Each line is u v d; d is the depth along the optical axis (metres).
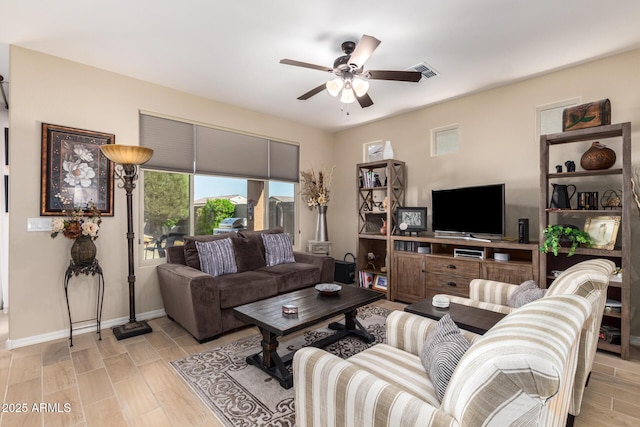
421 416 0.93
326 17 2.34
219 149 4.16
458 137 4.05
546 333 0.81
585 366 1.62
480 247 3.76
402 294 4.11
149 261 3.55
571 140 2.93
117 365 2.42
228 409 1.90
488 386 0.79
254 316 2.24
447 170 4.14
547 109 3.39
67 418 1.81
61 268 2.95
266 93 3.85
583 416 1.85
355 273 4.86
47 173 2.87
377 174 4.59
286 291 3.58
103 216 3.19
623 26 2.45
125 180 3.05
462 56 2.94
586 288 1.51
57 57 2.93
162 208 3.68
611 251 2.60
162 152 3.62
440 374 1.19
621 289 2.63
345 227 5.49
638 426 1.76
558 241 2.81
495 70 3.23
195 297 2.76
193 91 3.77
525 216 3.49
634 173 2.82
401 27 2.46
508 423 0.78
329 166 5.63
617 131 2.57
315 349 1.36
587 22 2.40
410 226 4.16
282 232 4.57
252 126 4.48
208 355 2.59
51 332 2.89
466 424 0.84
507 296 2.36
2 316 3.53
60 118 2.95
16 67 2.72
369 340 2.83
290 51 2.85
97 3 2.16
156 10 2.25
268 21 2.39
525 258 3.44
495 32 2.54
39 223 2.83
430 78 3.41
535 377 0.72
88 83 3.11
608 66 2.96
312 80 3.47
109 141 3.22
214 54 2.90
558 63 3.08
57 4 2.17
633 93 2.83
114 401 1.97
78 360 2.49
